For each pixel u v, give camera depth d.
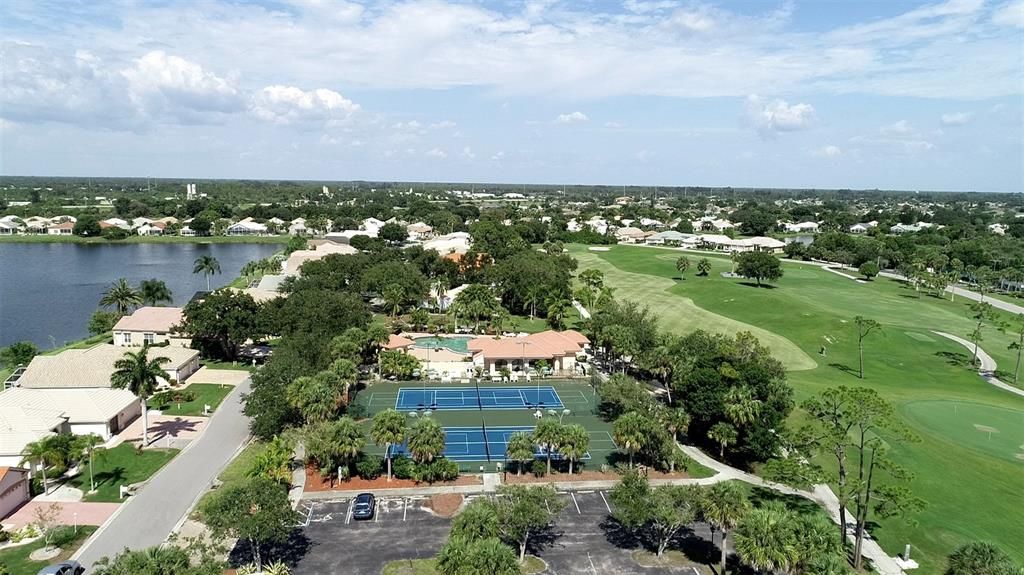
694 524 64.31
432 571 54.03
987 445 83.56
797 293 186.75
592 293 163.25
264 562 54.69
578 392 106.88
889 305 175.00
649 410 82.12
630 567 56.03
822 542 48.47
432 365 115.50
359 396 101.81
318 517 63.31
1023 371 122.62
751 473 77.69
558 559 56.97
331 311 120.94
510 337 130.88
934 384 113.44
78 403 80.69
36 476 68.69
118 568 43.28
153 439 80.38
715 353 94.06
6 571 51.62
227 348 117.81
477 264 198.75
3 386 94.75
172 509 62.88
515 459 72.75
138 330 122.12
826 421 67.88
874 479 73.69
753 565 50.03
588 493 70.56
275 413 77.69
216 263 190.38
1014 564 53.88
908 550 59.00
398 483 71.25
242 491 53.47
